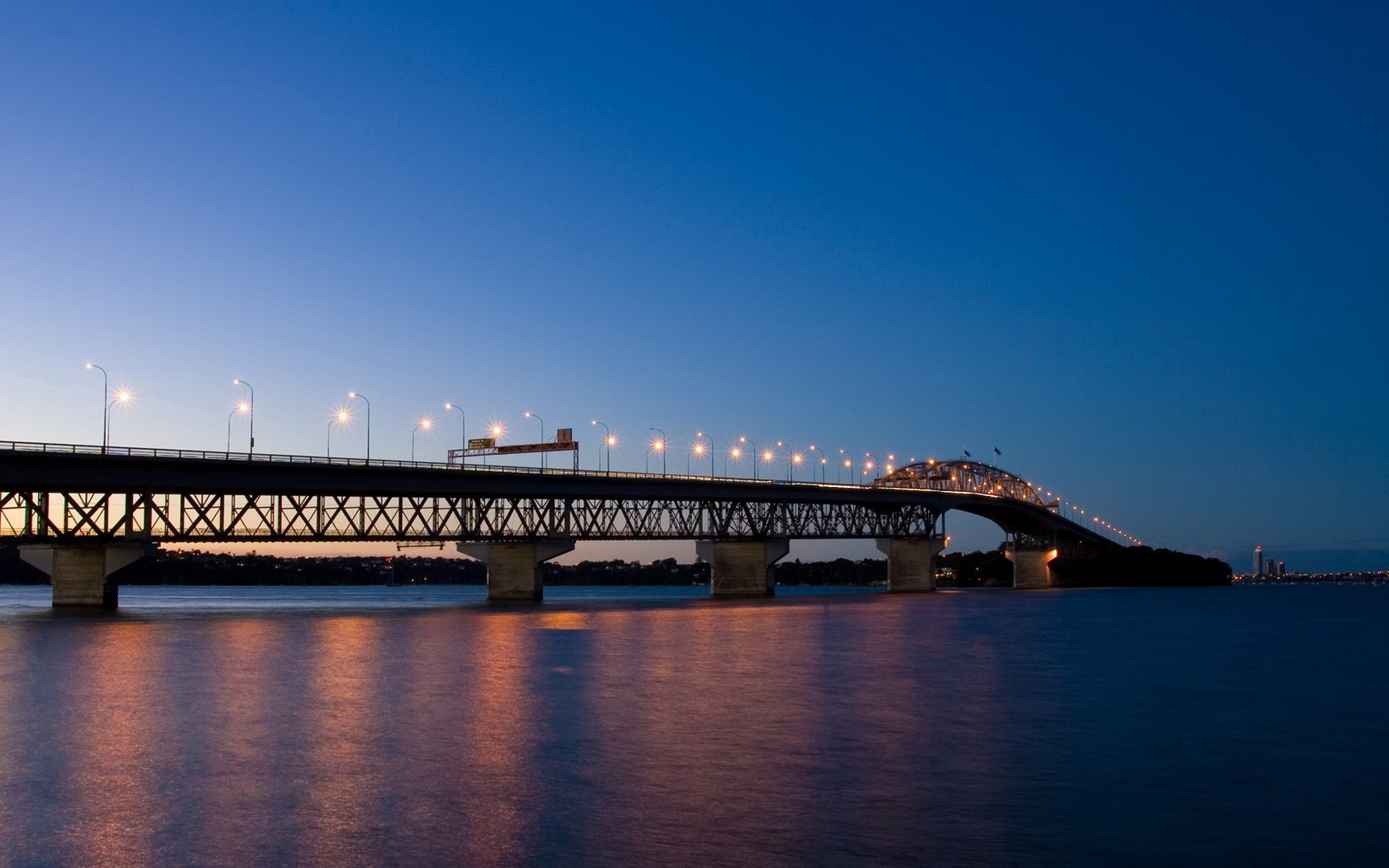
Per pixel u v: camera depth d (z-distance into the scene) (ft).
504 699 130.82
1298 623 340.59
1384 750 100.73
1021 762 93.30
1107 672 169.17
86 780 84.43
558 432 524.52
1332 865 66.13
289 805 77.05
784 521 609.01
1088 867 65.10
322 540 381.40
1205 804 79.46
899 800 79.41
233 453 338.75
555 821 73.26
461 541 466.29
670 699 131.13
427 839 69.05
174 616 349.41
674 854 66.33
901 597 646.74
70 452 301.02
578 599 610.65
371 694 135.23
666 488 504.43
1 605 457.68
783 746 99.35
